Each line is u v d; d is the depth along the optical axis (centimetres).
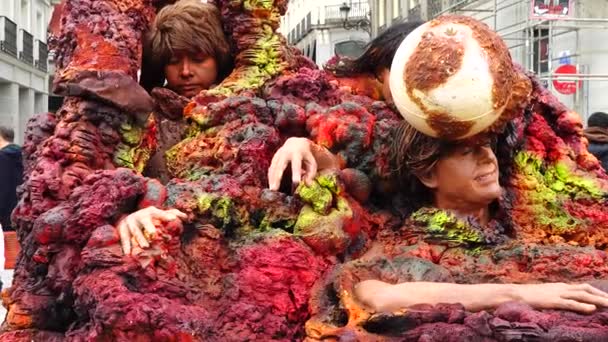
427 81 197
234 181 227
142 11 267
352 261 208
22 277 225
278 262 210
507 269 212
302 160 219
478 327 175
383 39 254
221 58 277
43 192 220
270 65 272
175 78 272
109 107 237
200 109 252
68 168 226
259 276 208
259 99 251
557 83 953
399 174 231
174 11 269
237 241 219
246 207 225
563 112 268
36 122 250
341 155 236
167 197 218
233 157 233
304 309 208
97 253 194
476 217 226
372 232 235
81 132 231
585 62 1002
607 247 244
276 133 241
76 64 245
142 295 186
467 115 198
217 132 245
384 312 187
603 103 1007
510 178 245
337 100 257
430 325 181
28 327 215
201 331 184
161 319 181
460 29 199
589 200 251
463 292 187
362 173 235
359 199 236
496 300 185
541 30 1029
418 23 254
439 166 221
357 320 189
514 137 238
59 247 210
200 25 268
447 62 195
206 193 219
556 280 209
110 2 259
